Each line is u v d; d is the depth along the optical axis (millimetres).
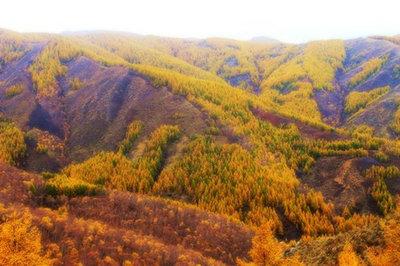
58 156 148875
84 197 72812
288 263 37969
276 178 109562
